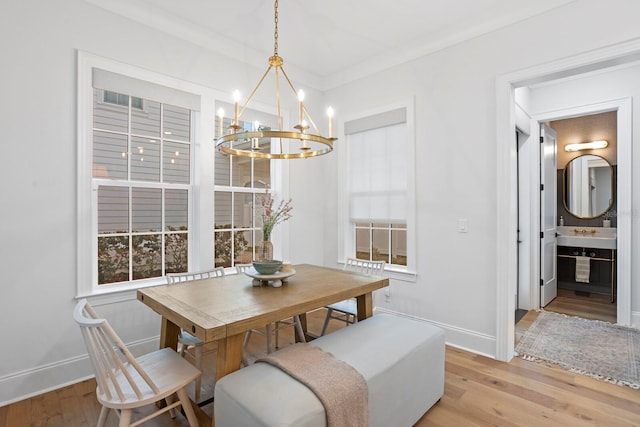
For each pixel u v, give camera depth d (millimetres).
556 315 3820
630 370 2520
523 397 2182
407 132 3340
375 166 3723
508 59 2686
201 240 3102
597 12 2291
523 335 3223
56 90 2320
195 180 3148
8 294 2150
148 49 2762
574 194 4852
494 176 2783
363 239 4191
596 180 4684
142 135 2836
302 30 3051
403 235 3834
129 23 2652
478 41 2855
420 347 1923
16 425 1910
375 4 2639
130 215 2779
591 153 4723
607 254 4586
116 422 1943
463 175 2961
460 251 2984
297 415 1282
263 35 3135
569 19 2400
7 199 2146
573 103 3797
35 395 2219
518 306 4109
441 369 2123
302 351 1741
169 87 2893
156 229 2930
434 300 3160
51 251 2307
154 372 1703
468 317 2938
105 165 2652
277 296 2021
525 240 4051
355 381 1516
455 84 3006
